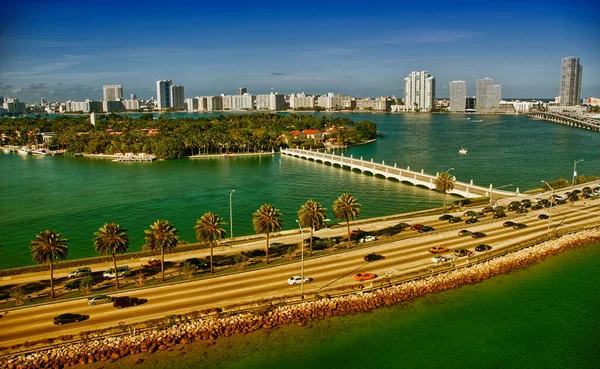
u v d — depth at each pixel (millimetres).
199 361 73938
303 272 101688
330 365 73812
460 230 129875
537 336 82375
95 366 72625
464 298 94688
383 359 75562
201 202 190250
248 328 82000
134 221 163250
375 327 83875
